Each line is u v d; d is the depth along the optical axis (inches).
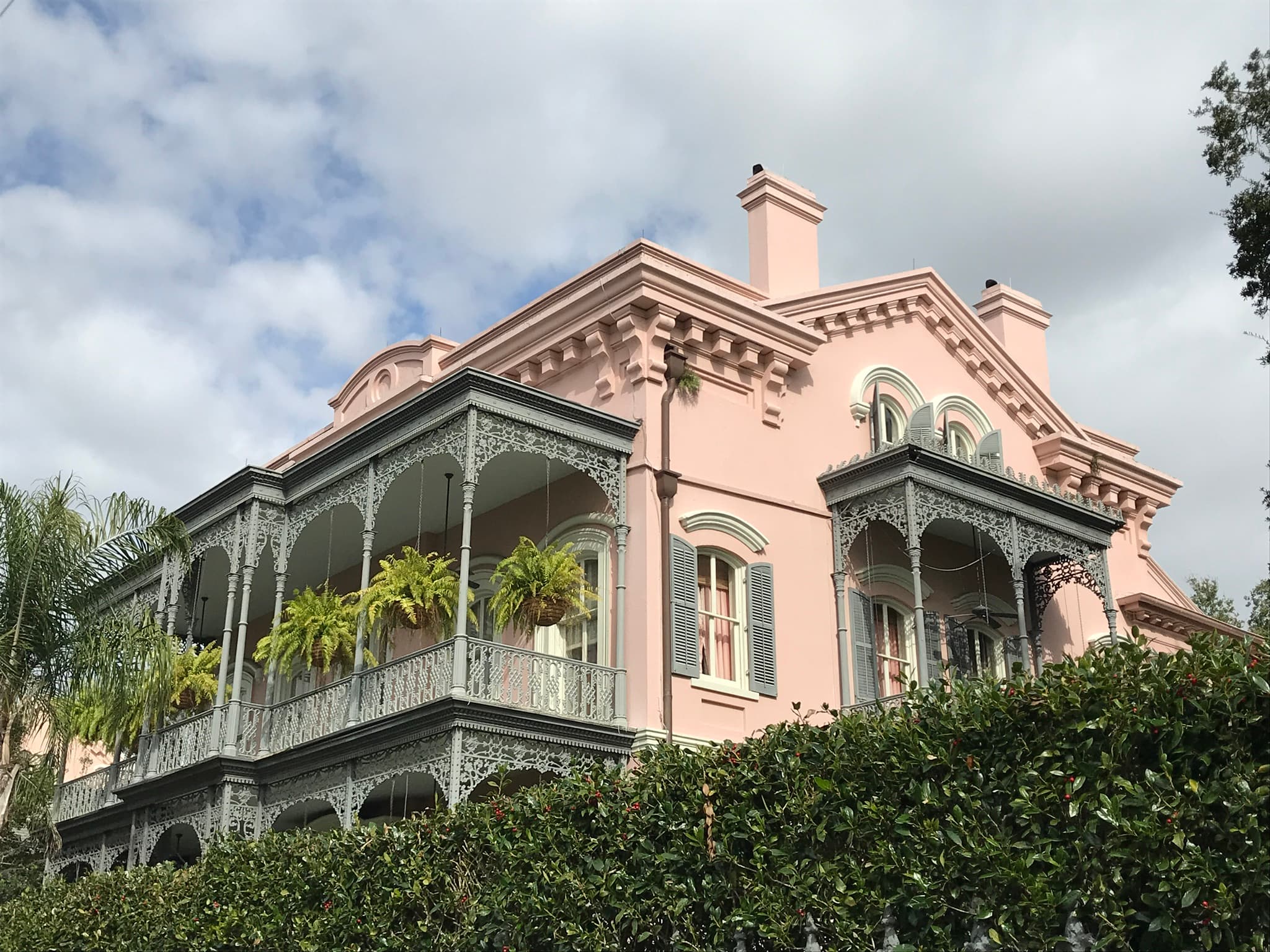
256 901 521.7
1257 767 253.3
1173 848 259.9
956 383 790.5
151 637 647.1
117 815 754.8
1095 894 270.2
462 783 534.0
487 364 717.3
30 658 625.9
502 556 696.4
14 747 618.8
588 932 384.8
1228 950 249.4
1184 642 872.3
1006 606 749.3
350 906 469.4
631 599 599.5
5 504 629.0
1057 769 287.6
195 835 831.7
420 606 608.7
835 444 701.9
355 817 581.9
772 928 330.3
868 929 311.6
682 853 370.9
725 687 608.4
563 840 410.9
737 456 651.5
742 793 362.9
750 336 661.9
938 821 306.8
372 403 825.5
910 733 325.4
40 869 964.6
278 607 686.5
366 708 603.5
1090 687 291.0
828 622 660.1
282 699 840.3
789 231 745.6
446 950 429.7
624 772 551.8
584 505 647.1
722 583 639.1
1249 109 738.2
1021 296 902.4
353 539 768.3
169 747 714.2
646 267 622.8
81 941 618.2
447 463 647.8
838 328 725.9
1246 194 724.0
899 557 707.4
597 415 608.1
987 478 669.9
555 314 665.0
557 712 571.5
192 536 749.3
